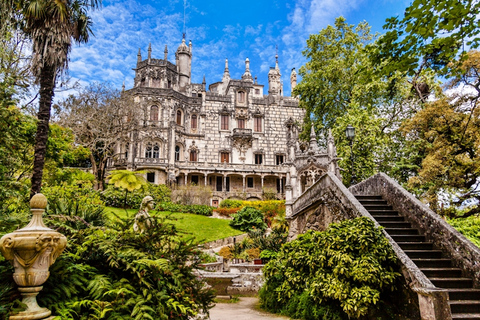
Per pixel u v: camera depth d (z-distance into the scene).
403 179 31.39
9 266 5.55
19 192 13.84
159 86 57.78
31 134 15.36
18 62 13.63
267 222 39.12
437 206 22.25
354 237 9.54
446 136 21.11
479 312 8.34
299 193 26.31
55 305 5.19
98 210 8.79
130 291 5.82
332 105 38.31
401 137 31.52
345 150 28.98
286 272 11.62
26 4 11.66
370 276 8.80
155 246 7.73
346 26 38.66
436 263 10.04
